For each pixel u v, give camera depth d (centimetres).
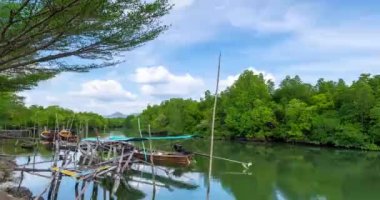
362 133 6631
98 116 11481
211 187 2750
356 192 2733
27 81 1588
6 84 1592
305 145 7175
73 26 1030
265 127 8062
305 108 7512
